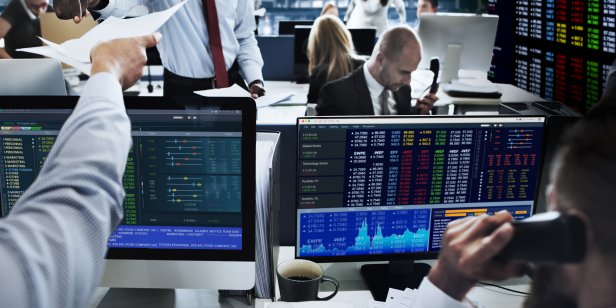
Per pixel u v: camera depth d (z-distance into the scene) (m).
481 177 1.20
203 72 2.66
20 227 0.47
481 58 3.20
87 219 0.50
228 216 1.07
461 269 0.55
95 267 0.51
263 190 1.12
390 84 2.19
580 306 0.40
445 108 2.97
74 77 2.86
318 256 1.22
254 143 1.04
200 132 1.04
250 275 1.09
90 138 0.52
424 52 3.24
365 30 3.61
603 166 0.38
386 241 1.22
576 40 2.48
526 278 0.46
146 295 1.18
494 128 1.17
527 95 2.97
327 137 1.14
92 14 2.16
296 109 3.12
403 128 1.15
